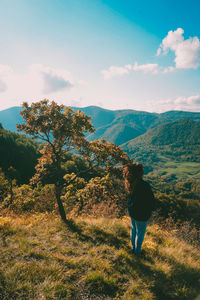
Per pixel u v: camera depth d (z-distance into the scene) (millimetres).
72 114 5590
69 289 2477
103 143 5789
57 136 5477
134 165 3408
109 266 3115
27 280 2516
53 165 6078
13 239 3715
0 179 8930
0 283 2393
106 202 7781
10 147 78812
